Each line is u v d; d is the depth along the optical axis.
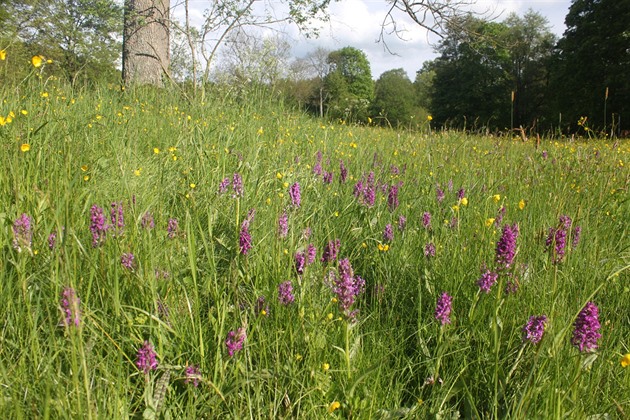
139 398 1.83
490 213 3.67
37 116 4.11
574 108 33.12
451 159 5.77
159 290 2.36
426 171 5.12
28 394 1.65
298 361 2.04
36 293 2.17
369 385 2.01
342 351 1.95
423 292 2.79
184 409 1.88
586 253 3.04
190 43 8.59
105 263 2.25
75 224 2.51
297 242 2.77
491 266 2.68
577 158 5.83
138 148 4.67
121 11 9.98
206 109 6.95
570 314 2.25
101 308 2.12
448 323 2.24
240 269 2.55
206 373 1.94
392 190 3.54
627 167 5.57
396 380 2.10
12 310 1.99
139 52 9.78
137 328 2.08
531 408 1.87
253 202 3.52
